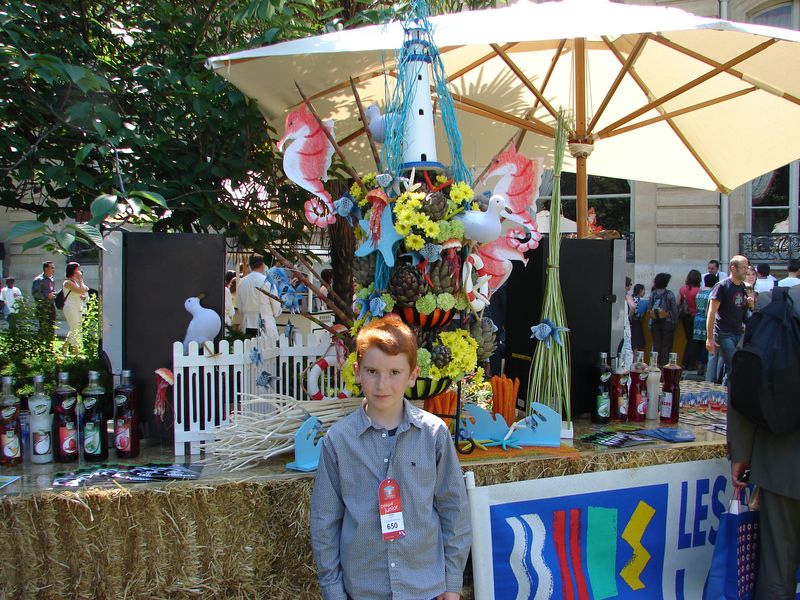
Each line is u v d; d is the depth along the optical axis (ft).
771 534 7.55
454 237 6.93
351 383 7.40
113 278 8.37
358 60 8.82
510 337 10.19
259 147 11.46
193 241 8.14
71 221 11.40
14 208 10.85
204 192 10.51
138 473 7.10
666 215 39.91
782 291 7.47
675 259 39.96
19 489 6.57
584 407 9.72
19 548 6.35
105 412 7.71
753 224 39.81
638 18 8.16
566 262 9.46
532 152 15.47
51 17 10.81
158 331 8.11
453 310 7.17
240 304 16.49
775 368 7.00
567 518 7.76
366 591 5.47
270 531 7.01
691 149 14.58
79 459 7.67
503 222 7.93
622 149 15.83
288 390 8.65
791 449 7.27
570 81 14.03
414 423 5.65
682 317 28.81
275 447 7.60
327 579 5.51
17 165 9.41
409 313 7.03
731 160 14.21
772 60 10.18
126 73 10.80
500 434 8.16
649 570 8.17
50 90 10.00
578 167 12.80
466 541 5.84
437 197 6.82
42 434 7.48
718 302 20.71
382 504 5.46
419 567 5.56
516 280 10.00
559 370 8.57
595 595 7.79
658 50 12.51
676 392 9.66
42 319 16.42
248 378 8.20
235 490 6.87
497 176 8.11
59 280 45.21
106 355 8.40
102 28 11.37
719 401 10.73
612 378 9.71
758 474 7.50
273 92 9.53
